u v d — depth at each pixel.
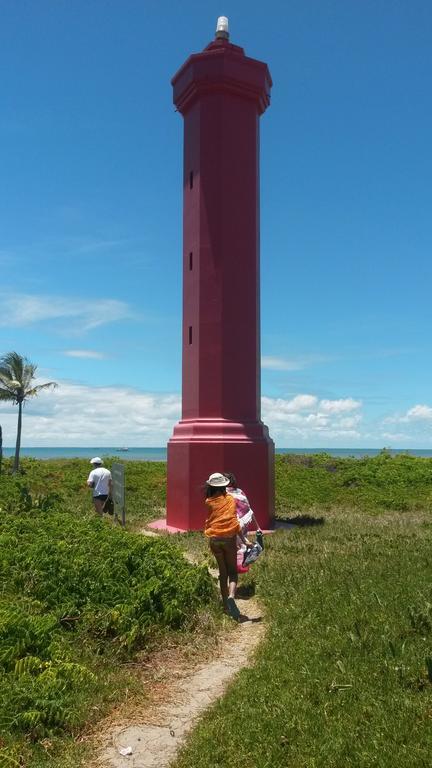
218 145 16.05
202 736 4.70
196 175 16.25
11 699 5.02
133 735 4.97
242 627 7.60
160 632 6.99
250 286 16.02
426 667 5.42
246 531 9.42
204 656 6.62
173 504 15.55
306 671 5.57
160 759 4.62
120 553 8.23
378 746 4.24
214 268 15.75
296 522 16.38
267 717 4.78
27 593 7.29
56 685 5.29
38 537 9.14
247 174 16.31
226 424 15.21
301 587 8.57
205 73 16.00
